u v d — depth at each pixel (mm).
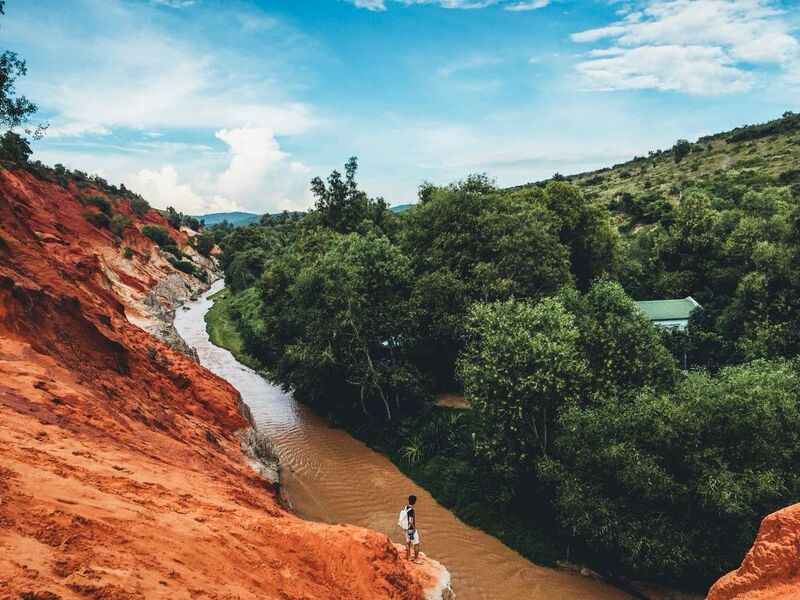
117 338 22562
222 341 64750
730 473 18797
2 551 5984
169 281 97562
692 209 62188
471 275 39125
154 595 6750
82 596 5836
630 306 28109
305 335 37875
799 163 97000
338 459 32625
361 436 35656
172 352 28250
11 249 21297
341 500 27719
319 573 11992
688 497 19516
